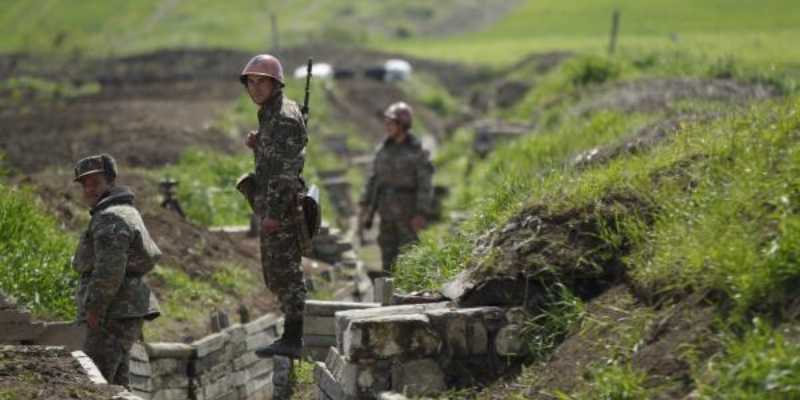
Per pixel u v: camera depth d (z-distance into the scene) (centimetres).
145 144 4300
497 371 1272
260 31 16075
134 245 1542
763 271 1069
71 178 3102
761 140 1319
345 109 8219
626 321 1188
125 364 1558
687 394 1028
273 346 1579
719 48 6253
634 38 9888
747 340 1020
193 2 18312
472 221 1783
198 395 1853
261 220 1542
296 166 1526
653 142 1881
